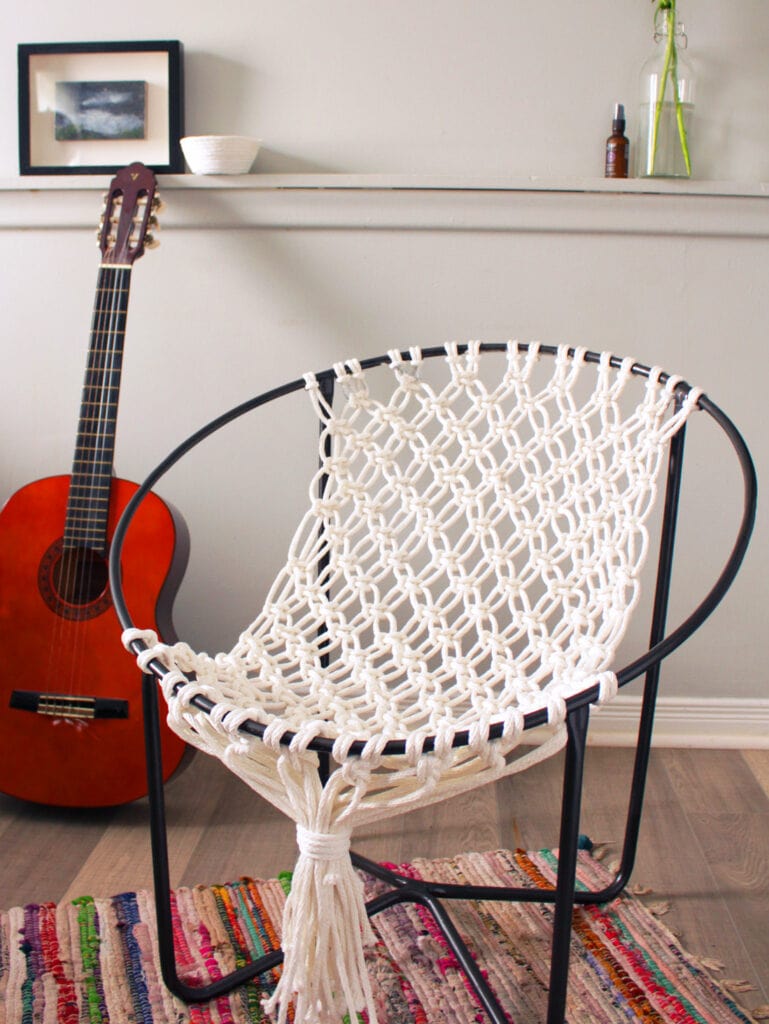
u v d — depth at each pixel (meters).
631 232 1.72
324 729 1.02
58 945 1.32
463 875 1.48
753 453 1.80
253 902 1.42
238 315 1.79
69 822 1.63
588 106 1.72
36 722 1.62
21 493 1.63
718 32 1.70
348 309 1.78
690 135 1.73
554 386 1.35
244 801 1.70
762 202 1.69
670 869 1.53
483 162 1.75
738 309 1.75
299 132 1.75
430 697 1.22
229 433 1.83
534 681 1.19
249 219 1.73
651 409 1.25
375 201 1.71
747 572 1.85
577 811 0.97
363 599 1.35
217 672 1.17
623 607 1.15
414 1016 1.22
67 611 1.61
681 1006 1.24
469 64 1.72
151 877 1.48
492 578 1.86
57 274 1.78
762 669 1.89
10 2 1.74
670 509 1.29
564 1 1.70
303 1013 0.99
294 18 1.72
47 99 1.74
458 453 1.83
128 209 1.64
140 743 1.60
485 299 1.76
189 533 1.80
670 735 1.91
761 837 1.61
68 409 1.84
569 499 1.31
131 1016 1.21
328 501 1.38
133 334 1.80
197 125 1.76
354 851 1.51
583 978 1.29
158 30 1.74
